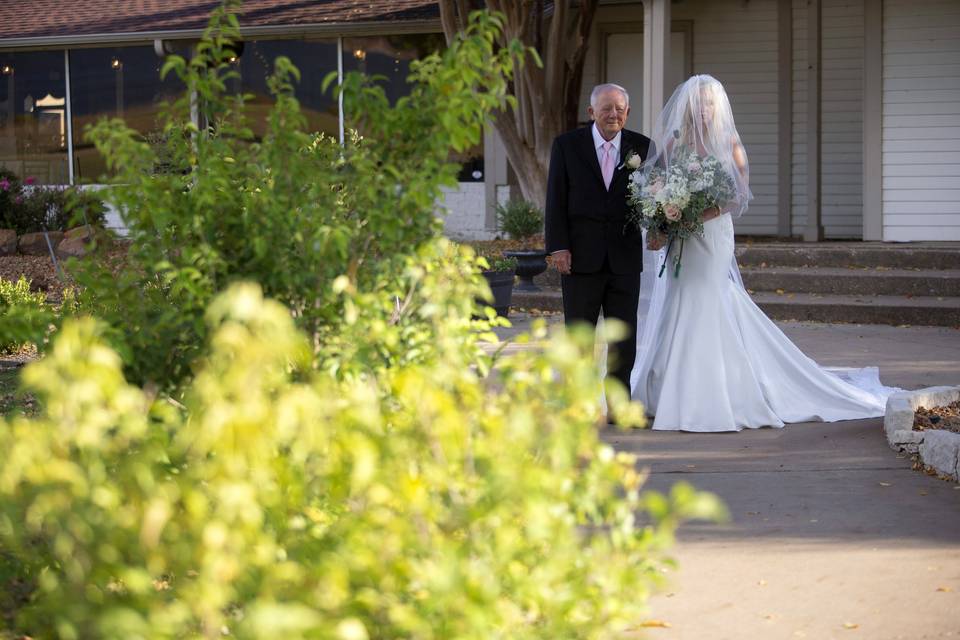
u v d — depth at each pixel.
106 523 3.89
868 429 11.18
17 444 3.95
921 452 9.66
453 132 5.91
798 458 10.10
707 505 3.83
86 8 32.41
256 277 5.98
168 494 3.90
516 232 23.88
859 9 25.09
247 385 3.84
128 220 6.31
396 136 6.29
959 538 7.67
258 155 6.25
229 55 6.65
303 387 4.48
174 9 31.41
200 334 5.63
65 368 4.02
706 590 6.75
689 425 11.30
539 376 4.39
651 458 10.24
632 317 11.35
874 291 19.78
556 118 23.72
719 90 11.51
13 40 30.41
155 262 6.21
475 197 27.64
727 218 11.63
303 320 5.77
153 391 5.82
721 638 6.02
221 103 6.64
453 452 4.05
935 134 22.95
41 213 27.91
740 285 11.93
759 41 26.03
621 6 27.05
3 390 12.02
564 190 11.39
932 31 22.78
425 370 4.75
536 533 3.87
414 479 3.88
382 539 3.93
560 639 4.00
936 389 11.06
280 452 4.44
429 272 5.71
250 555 3.76
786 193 25.89
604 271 11.34
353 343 5.30
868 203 23.38
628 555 4.30
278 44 29.36
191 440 4.05
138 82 30.92
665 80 21.91
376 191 6.01
